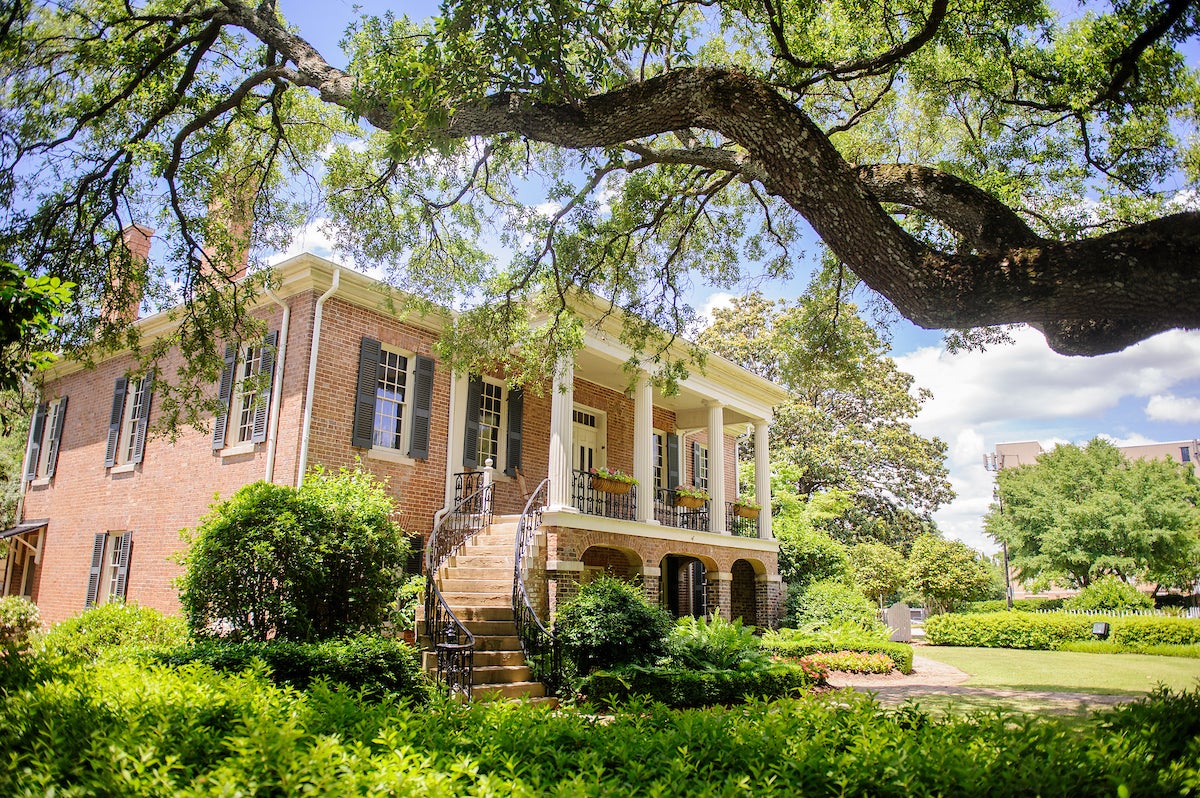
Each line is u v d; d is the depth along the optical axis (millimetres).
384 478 13289
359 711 4094
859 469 35062
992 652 23375
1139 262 3789
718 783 3082
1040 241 4363
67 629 10656
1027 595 54344
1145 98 7961
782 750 3510
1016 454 88938
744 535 19125
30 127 9023
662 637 11805
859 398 35312
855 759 3309
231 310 11109
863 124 11156
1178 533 35562
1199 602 40344
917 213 9383
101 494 15898
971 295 4309
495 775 3094
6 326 4699
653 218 10477
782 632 18297
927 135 10961
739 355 34531
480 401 15336
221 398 13672
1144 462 38812
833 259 11359
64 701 3945
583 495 16125
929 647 26141
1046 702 11711
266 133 11109
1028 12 8055
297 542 9242
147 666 5719
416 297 11164
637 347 10914
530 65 5910
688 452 21625
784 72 8852
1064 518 38062
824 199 4824
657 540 15523
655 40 6668
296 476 11992
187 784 2826
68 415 17797
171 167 9617
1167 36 7246
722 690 10633
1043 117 9484
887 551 30516
